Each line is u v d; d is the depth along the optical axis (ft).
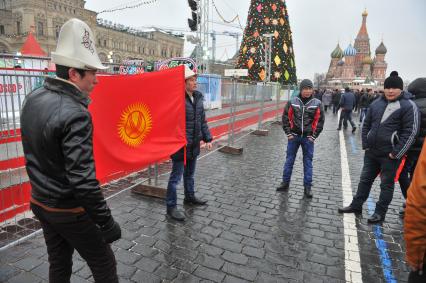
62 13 183.21
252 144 30.45
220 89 33.96
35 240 10.80
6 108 11.84
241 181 18.38
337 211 14.37
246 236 11.68
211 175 19.42
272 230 12.25
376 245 11.33
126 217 12.97
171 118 12.89
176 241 11.14
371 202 15.70
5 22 172.65
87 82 5.54
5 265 9.32
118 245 10.75
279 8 94.27
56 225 5.69
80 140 5.03
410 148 13.09
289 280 9.13
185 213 13.57
